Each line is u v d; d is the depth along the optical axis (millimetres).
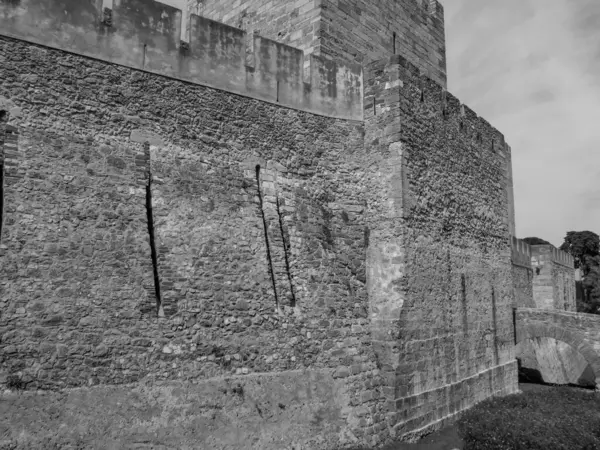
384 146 12547
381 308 11906
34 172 8430
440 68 18344
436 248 13398
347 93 12945
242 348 9703
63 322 8086
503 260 17781
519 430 9383
